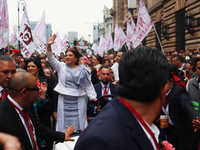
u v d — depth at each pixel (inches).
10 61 107.1
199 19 586.9
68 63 172.9
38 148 93.4
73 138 114.3
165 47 874.1
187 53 446.9
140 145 39.0
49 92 170.6
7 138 22.7
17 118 83.0
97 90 182.5
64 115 170.7
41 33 421.4
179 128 129.3
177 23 761.6
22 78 84.5
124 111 41.5
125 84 42.8
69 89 169.8
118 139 37.4
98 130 38.1
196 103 141.0
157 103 44.1
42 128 101.7
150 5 1179.3
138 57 42.1
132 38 518.3
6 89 109.3
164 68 42.3
